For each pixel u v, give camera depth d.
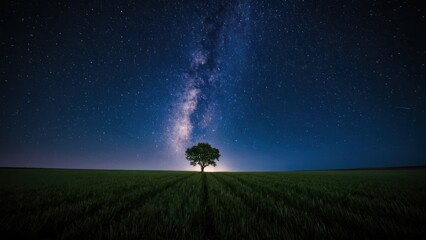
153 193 10.52
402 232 3.91
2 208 6.35
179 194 9.70
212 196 9.16
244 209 6.31
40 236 4.22
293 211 5.80
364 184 15.11
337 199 8.14
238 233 4.00
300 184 15.31
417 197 8.20
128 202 7.46
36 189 11.36
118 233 4.04
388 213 5.60
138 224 4.55
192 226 4.66
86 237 3.97
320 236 3.81
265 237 3.76
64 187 12.41
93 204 6.89
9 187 12.36
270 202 7.33
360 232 4.02
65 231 4.25
